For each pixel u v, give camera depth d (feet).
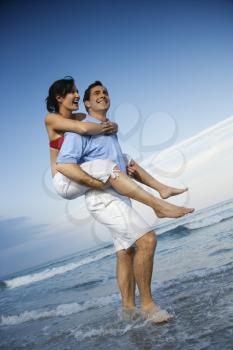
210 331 7.63
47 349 9.38
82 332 10.03
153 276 17.52
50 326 12.13
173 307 10.12
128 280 10.09
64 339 9.89
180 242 34.30
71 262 52.34
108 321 10.44
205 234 34.88
